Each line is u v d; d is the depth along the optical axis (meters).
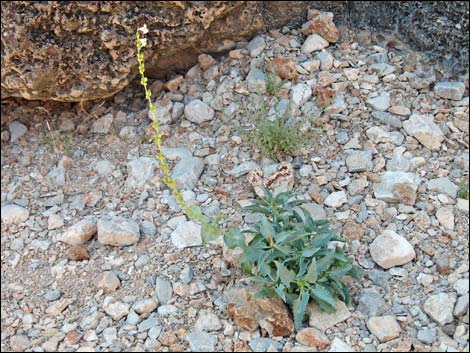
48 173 1.40
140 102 1.51
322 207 1.24
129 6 1.38
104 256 1.21
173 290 1.13
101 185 1.35
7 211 1.31
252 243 1.07
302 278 1.03
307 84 1.44
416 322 1.05
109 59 1.41
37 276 1.20
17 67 1.37
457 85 1.44
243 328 1.05
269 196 1.11
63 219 1.29
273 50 1.52
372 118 1.39
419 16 1.56
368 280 1.12
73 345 1.07
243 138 1.37
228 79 1.47
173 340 1.05
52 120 1.50
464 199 1.24
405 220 1.21
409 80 1.46
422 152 1.33
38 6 1.33
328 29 1.53
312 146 1.34
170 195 1.30
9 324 1.13
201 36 1.49
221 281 1.14
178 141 1.40
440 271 1.12
